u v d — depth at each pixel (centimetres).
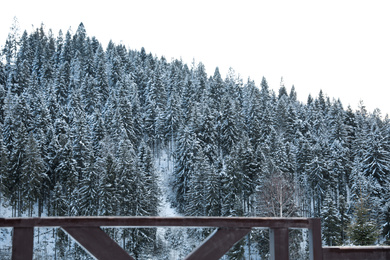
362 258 361
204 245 346
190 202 5575
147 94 10450
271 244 355
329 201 4319
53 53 14062
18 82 9850
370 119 9706
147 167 6359
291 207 2992
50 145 6328
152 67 14462
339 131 8081
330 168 6309
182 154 6800
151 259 4547
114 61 12300
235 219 349
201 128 7506
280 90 13938
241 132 8325
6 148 5772
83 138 6519
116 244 339
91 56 12675
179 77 12475
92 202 5081
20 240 334
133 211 5156
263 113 8669
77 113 8250
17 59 11475
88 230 339
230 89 11862
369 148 6097
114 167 5256
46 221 337
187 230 5116
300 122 9075
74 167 5825
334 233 4156
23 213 5709
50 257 4516
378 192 5334
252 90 10800
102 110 9350
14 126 6650
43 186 5828
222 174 5612
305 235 4309
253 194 5366
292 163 6575
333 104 10012
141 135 8900
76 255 4506
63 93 9756
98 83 10594
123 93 9869
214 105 10288
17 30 13500
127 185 5206
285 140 8625
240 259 3788
